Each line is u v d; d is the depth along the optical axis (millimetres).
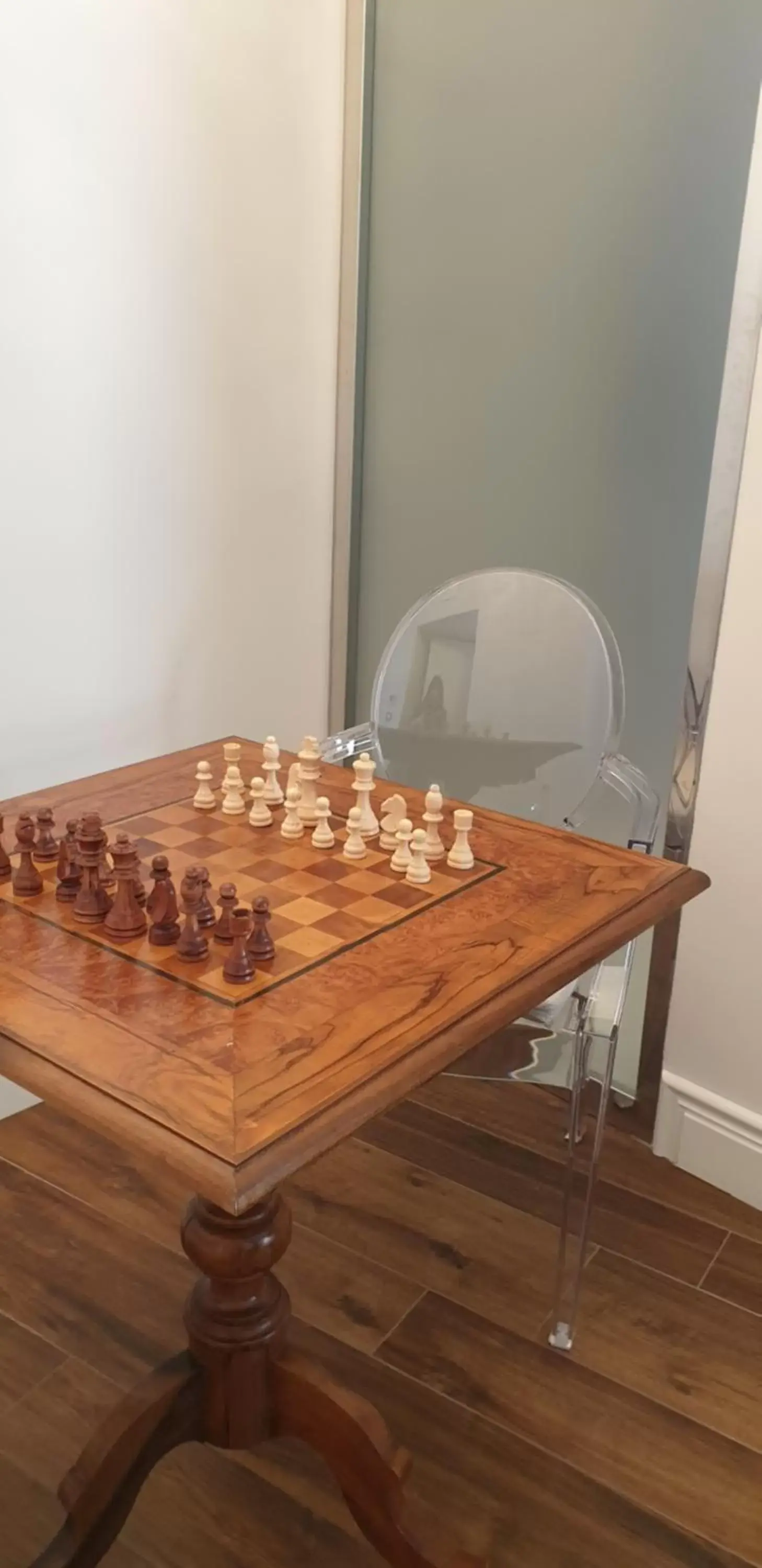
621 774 1831
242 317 2191
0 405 1843
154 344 2047
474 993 1126
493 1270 1826
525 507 2229
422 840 1432
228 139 2070
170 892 1198
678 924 2002
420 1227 1909
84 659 2084
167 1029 1043
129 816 1545
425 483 2398
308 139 2223
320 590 2547
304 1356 1338
